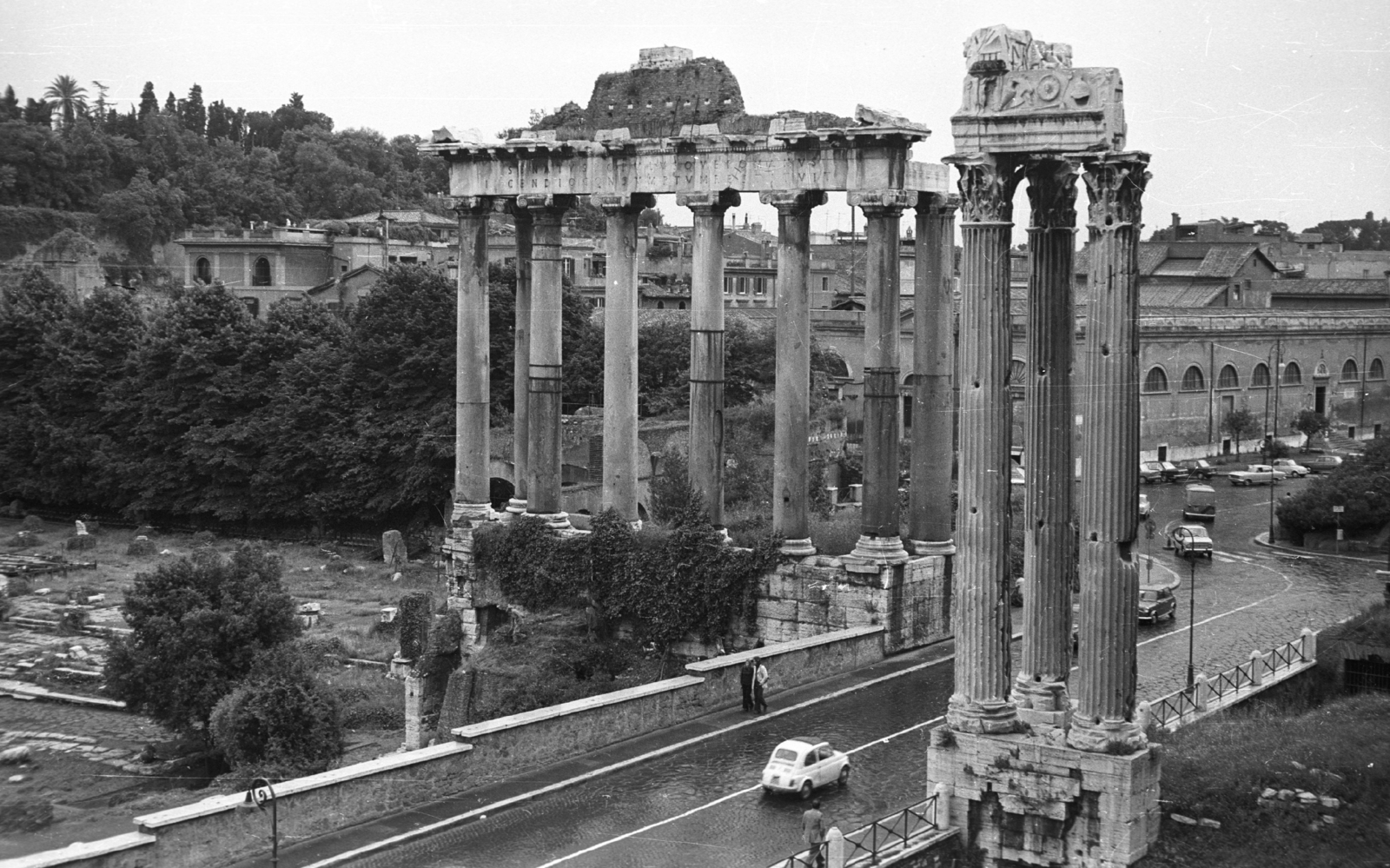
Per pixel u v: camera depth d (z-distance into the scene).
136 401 143.12
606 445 72.62
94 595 110.81
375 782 46.56
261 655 69.56
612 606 71.38
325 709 63.75
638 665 69.69
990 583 41.91
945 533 67.94
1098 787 40.00
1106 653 40.19
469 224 75.88
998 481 41.78
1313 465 130.75
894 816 42.81
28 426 148.00
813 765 47.56
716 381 69.31
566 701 65.00
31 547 134.00
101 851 40.62
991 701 42.19
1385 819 40.66
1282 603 76.19
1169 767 43.94
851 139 63.94
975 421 41.72
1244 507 113.88
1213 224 172.75
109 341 147.50
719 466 69.94
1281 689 56.06
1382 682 57.31
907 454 102.06
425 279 130.25
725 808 46.50
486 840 44.53
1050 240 42.03
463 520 76.88
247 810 43.53
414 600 80.69
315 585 114.00
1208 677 59.28
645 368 137.50
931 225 65.50
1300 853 39.72
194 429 137.62
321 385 133.38
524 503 76.88
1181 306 154.50
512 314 123.88
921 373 66.62
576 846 43.75
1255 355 143.00
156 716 70.44
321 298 183.00
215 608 72.00
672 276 185.38
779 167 66.19
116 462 142.62
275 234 198.62
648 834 44.47
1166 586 75.00
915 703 57.72
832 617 65.94
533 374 74.50
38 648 94.62
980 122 40.84
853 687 59.88
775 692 59.41
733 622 68.56
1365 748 44.81
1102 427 39.59
